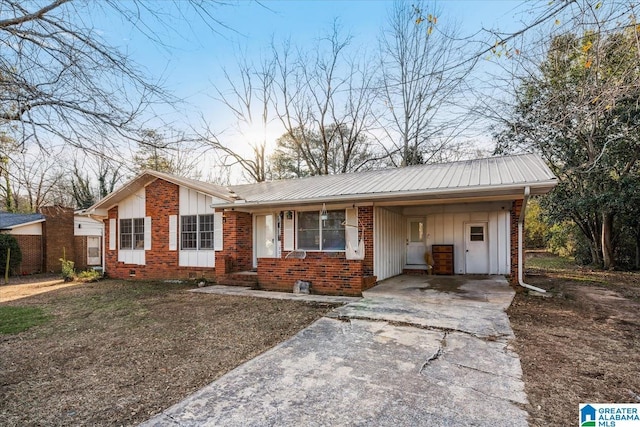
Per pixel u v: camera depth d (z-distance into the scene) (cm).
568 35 470
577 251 1931
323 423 318
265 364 459
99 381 422
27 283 1430
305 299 881
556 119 607
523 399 360
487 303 773
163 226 1372
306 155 2631
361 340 547
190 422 322
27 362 489
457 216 1265
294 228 1188
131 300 951
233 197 1171
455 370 432
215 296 966
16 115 378
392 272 1188
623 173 1409
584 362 460
